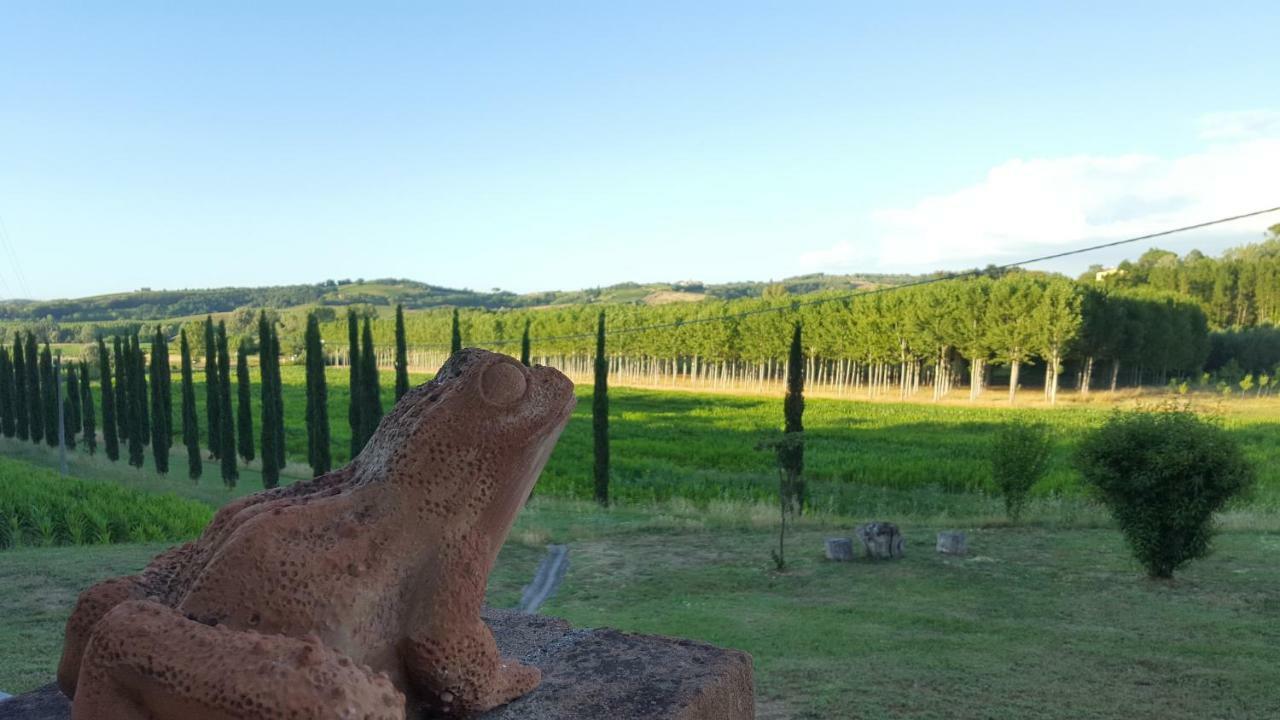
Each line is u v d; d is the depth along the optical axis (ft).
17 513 64.13
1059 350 221.05
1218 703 28.04
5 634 33.09
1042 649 35.45
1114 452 48.62
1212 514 48.60
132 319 535.19
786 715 27.76
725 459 149.48
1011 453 71.05
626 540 69.26
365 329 92.12
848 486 116.98
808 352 269.03
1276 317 309.22
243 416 123.54
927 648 36.09
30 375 160.86
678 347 305.12
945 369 256.93
